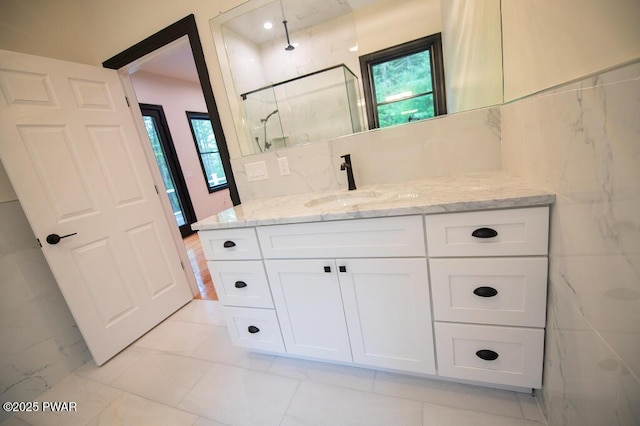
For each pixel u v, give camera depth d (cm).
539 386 94
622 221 45
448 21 119
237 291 135
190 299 231
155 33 170
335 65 141
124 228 184
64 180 155
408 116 133
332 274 111
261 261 123
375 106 138
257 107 161
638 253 41
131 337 182
